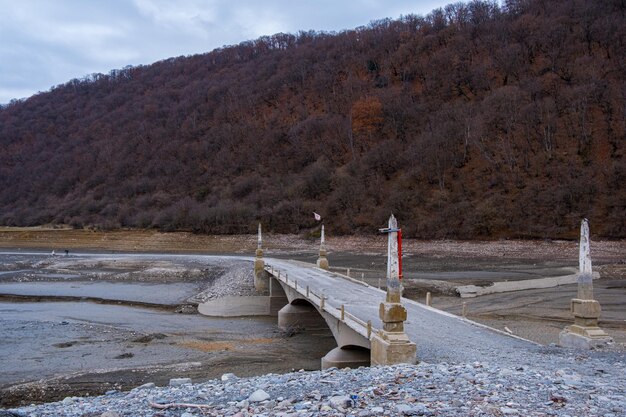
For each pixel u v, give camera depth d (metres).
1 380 25.03
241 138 150.88
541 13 149.75
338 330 23.02
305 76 169.00
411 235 94.38
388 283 16.06
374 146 123.81
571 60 126.31
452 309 42.12
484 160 107.88
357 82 151.25
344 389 11.59
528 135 109.00
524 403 9.62
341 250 91.88
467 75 136.62
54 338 34.28
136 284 60.09
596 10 139.00
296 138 139.38
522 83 124.44
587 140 103.25
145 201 135.25
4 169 180.38
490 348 17.36
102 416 10.36
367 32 182.38
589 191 90.44
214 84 187.62
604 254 74.69
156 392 13.70
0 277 66.31
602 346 15.99
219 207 116.31
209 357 29.73
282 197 118.38
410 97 137.38
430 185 107.12
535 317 38.56
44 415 11.14
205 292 51.50
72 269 73.19
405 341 15.57
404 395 10.55
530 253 78.94
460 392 10.61
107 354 30.36
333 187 116.81
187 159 152.12
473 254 80.50
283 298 44.72
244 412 10.03
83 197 150.88
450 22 163.38
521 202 93.00
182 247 106.38
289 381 13.47
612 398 9.92
